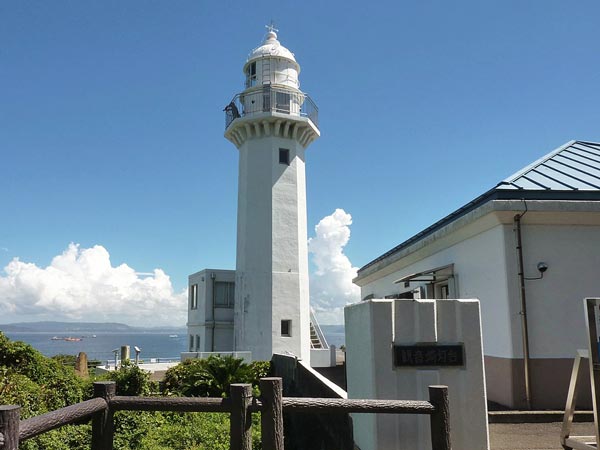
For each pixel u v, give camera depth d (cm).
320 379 984
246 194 2641
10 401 798
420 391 543
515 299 924
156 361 2727
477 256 1053
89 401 390
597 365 463
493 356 973
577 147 1328
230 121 2811
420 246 1324
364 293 2194
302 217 2697
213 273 2931
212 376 1538
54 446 732
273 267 2516
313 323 3005
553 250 945
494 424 800
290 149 2698
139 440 891
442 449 405
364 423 581
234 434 392
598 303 473
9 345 974
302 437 1127
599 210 927
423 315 558
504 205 930
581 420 820
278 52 2833
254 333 2456
